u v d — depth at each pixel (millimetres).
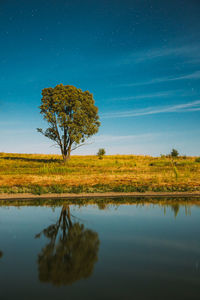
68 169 22453
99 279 2980
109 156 44031
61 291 2701
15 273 3156
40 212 7195
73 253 3854
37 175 18422
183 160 33531
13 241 4492
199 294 2627
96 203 8711
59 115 33438
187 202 8828
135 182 13961
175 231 5113
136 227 5441
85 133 34688
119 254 3795
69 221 6031
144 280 2945
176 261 3514
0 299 2531
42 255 3779
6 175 18344
